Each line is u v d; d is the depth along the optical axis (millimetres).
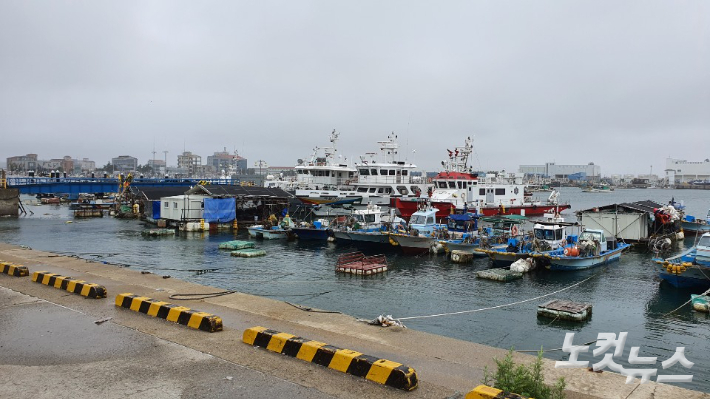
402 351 10281
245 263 32781
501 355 10219
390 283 26828
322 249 39312
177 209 52625
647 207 42719
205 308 13719
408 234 37094
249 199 55969
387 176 62562
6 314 12789
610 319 20125
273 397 7762
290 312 13609
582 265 30125
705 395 8141
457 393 8016
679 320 19969
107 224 58438
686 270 24172
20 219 64875
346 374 8758
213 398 7738
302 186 67438
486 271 28719
